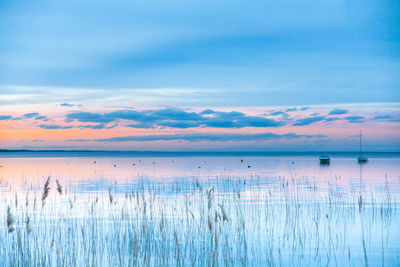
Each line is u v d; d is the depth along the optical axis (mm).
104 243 12727
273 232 14516
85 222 16047
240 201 22750
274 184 35281
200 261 10969
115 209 19453
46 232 14211
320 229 15109
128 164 98125
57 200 23266
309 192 28062
